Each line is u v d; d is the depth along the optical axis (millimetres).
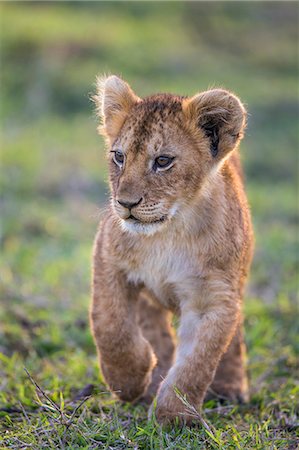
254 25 45156
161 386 8812
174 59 36562
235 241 9211
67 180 23188
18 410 9414
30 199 21672
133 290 9438
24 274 15523
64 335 12547
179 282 9172
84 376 10719
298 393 10266
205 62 37281
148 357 9352
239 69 37938
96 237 9695
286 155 28344
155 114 9031
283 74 39188
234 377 10359
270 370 11266
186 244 9070
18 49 35125
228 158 9969
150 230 8867
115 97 9492
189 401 8727
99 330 9250
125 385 9367
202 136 9125
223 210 9172
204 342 8852
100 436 8328
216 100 9062
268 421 8898
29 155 25125
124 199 8719
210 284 9008
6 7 40594
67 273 15805
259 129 30828
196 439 8273
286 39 44000
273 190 24859
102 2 43344
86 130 29016
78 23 39281
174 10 44438
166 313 10289
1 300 13836
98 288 9312
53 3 42344
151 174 8859
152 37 39125
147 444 8250
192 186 9031
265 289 15602
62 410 8586
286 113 32375
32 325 12938
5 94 32094
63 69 33594
